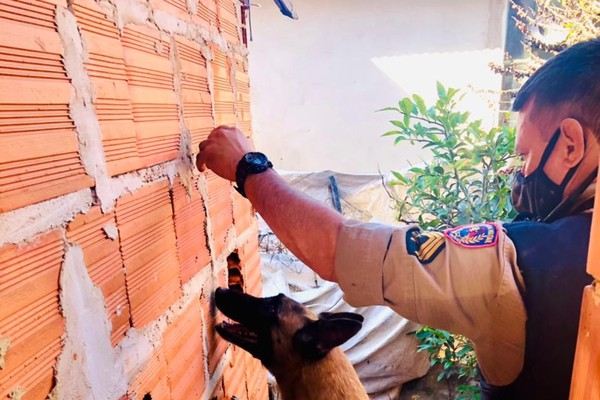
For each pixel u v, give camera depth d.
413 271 0.73
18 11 0.60
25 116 0.62
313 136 7.38
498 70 3.22
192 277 1.23
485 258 0.70
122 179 0.86
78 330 0.73
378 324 3.88
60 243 0.69
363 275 0.78
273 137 7.50
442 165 2.61
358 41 6.93
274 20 7.10
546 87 0.71
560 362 0.67
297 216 0.89
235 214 1.63
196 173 1.24
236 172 1.08
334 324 1.51
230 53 1.58
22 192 0.61
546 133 0.72
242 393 1.72
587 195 0.68
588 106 0.66
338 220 0.85
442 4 6.52
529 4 4.38
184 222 1.16
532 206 0.79
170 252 1.08
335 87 7.16
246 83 1.81
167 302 1.06
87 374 0.75
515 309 0.67
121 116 0.85
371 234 0.79
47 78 0.66
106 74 0.80
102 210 0.80
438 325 0.75
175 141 1.10
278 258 4.75
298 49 7.13
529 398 0.71
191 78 1.21
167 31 1.06
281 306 1.62
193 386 1.22
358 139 7.26
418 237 0.77
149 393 0.97
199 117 1.27
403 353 3.78
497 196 2.31
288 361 1.61
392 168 7.20
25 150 0.62
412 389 3.88
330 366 1.60
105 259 0.81
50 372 0.67
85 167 0.74
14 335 0.60
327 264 0.84
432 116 2.38
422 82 6.84
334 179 5.33
